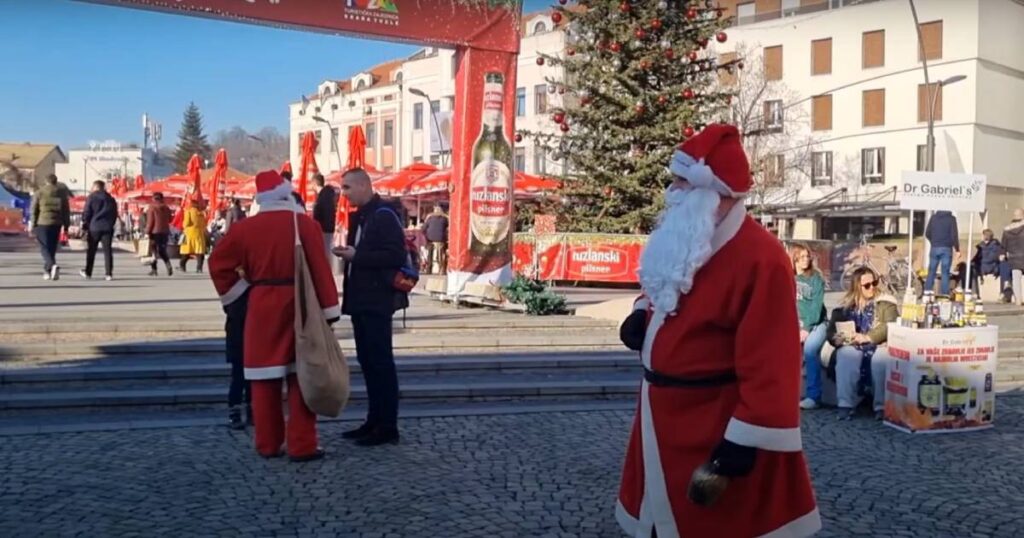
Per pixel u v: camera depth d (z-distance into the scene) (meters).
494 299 13.67
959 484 6.87
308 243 6.88
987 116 46.78
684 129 20.28
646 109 20.66
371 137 66.75
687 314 3.36
